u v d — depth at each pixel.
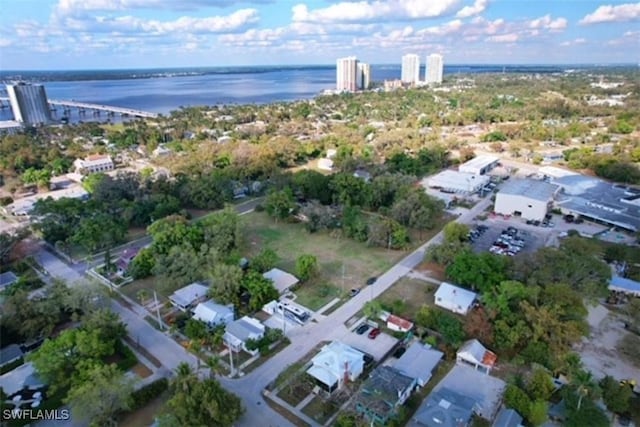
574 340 47.34
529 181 105.19
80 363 45.00
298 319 58.12
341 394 44.88
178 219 82.62
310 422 41.66
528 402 40.25
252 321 56.31
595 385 39.72
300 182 106.31
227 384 46.78
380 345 53.06
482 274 60.81
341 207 94.62
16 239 78.56
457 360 49.69
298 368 48.91
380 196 98.06
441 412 40.16
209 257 67.94
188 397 38.62
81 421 40.59
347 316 59.22
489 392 44.72
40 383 46.28
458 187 110.19
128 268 70.56
